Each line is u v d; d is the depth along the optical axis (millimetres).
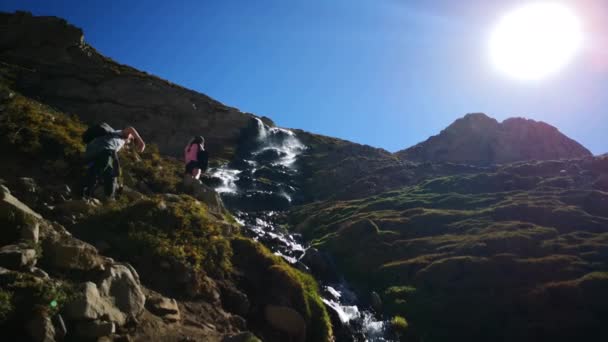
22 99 11867
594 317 10211
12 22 32750
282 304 8133
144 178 11305
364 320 10906
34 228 5984
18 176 8477
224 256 8445
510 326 10312
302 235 17875
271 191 24141
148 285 6863
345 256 14703
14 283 5016
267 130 35781
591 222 15258
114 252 7184
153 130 30766
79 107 29453
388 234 15391
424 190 21453
